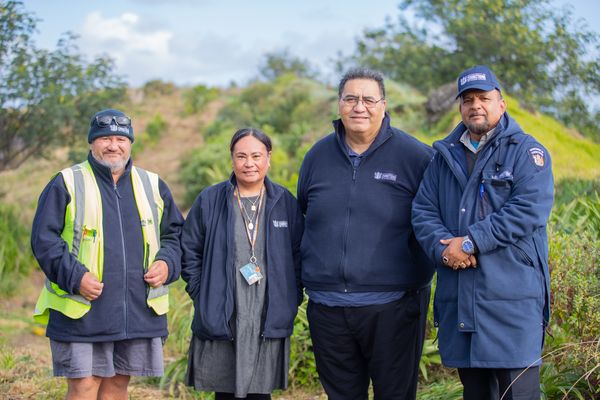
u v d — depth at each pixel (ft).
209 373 13.53
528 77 50.88
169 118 117.80
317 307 13.57
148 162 95.14
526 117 41.47
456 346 12.22
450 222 12.48
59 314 12.73
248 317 13.39
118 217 13.08
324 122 73.26
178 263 13.58
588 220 20.36
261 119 93.15
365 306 13.12
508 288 11.76
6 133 42.42
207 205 13.99
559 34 50.03
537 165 11.91
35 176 51.49
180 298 26.58
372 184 13.37
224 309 13.33
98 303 12.70
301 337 18.98
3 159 43.39
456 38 56.29
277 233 13.85
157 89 135.95
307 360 19.02
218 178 36.29
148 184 13.66
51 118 41.73
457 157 12.60
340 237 13.25
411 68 58.29
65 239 12.80
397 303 13.29
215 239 13.73
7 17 38.99
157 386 19.69
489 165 12.21
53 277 12.47
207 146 75.00
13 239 37.55
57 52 42.27
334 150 13.84
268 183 14.11
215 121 100.37
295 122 83.05
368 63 63.05
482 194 12.17
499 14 52.39
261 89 109.91
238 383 13.20
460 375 12.82
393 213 13.28
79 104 44.11
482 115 12.23
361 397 13.80
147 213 13.41
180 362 19.72
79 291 12.41
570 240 16.78
